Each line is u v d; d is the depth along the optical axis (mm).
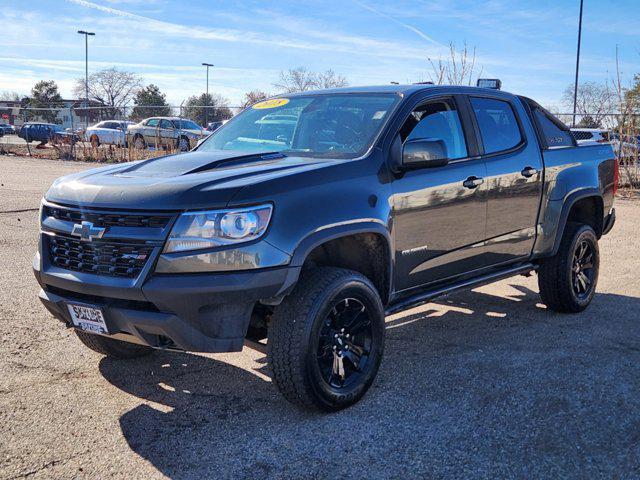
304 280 3619
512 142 5184
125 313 3387
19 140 45000
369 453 3275
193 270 3291
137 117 31797
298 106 4848
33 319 5301
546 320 5645
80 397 3920
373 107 4457
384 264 4031
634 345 4949
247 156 4113
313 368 3529
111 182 3682
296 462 3189
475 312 5898
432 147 4082
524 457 3240
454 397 3955
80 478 3018
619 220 11383
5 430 3465
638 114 16391
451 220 4469
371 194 3893
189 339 3340
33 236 8781
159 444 3355
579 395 3990
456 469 3127
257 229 3369
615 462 3203
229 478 3043
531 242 5297
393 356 4703
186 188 3398
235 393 4023
